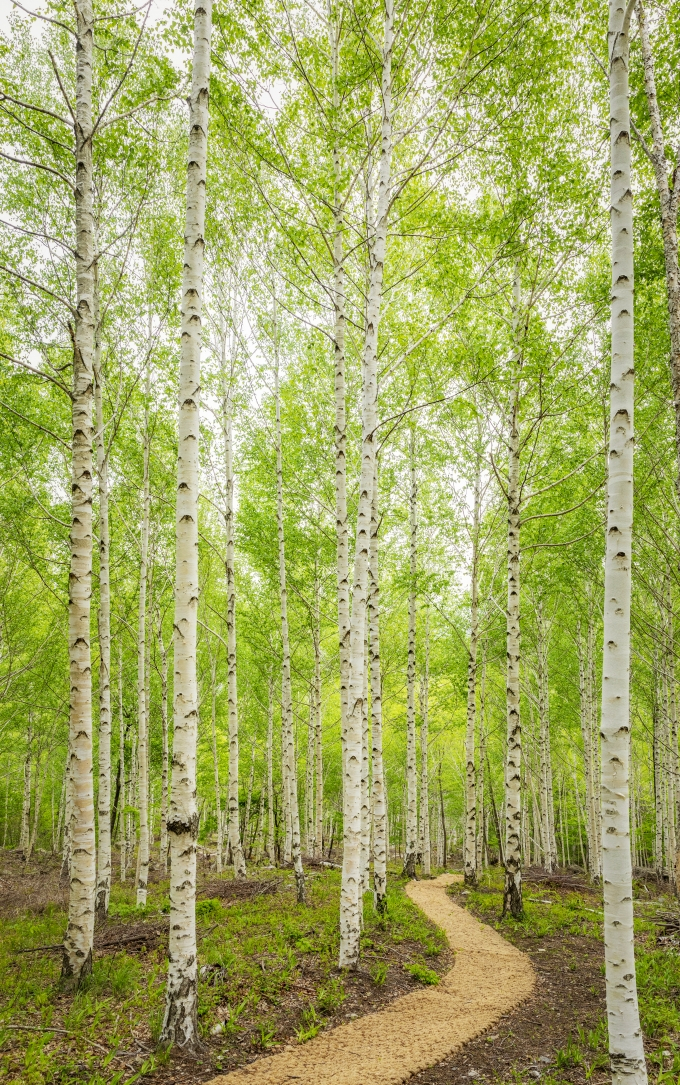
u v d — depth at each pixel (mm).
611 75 4660
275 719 24625
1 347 10594
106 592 10047
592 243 9805
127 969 6242
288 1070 4676
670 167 8352
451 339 11273
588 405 11211
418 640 21469
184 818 5027
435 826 41594
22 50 9836
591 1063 5055
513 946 8891
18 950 7332
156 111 9508
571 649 20875
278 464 12281
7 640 14492
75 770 6102
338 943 7727
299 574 14586
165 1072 4461
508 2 7703
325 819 31141
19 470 11438
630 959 3727
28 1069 4238
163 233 11125
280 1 7934
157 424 12828
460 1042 5387
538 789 27766
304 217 8953
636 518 11008
